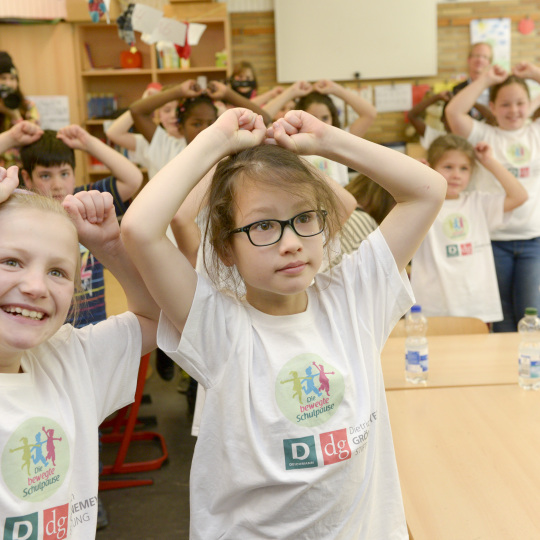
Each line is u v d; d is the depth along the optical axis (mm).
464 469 1490
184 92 3537
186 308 1078
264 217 1052
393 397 1934
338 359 1152
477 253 3104
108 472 2893
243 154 1100
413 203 1174
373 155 1146
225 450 1131
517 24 6012
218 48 5977
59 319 991
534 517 1300
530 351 1991
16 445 941
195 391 3559
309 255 1064
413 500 1365
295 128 1141
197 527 1165
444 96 4844
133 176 2744
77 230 1069
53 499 978
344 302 1199
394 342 2473
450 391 1971
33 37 5602
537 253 3479
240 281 1178
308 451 1100
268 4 6062
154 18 2809
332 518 1120
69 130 2662
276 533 1107
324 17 6008
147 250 1017
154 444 3188
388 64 6070
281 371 1114
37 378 1021
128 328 1150
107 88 6012
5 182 962
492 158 3131
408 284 1217
